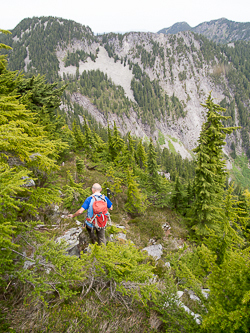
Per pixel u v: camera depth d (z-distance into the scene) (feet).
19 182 8.67
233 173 563.48
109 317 10.33
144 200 53.78
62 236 20.10
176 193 65.57
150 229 41.16
